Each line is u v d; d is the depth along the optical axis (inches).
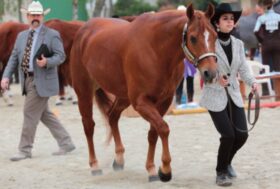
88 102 332.2
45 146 409.1
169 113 530.3
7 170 340.8
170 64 277.7
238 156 353.7
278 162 335.6
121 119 512.7
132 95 287.9
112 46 302.4
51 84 364.5
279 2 646.5
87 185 300.2
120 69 298.8
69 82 589.6
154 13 287.6
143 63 279.6
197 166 332.2
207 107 281.4
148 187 288.4
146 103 281.3
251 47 674.8
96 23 337.7
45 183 308.3
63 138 380.5
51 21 568.1
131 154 372.5
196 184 291.1
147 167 301.3
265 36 600.4
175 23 271.6
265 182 291.4
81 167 343.3
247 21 666.2
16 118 541.6
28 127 367.6
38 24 364.8
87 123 331.6
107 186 295.7
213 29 259.8
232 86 284.2
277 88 587.8
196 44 256.8
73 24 568.4
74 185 301.6
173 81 284.8
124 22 331.0
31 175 327.0
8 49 631.8
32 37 363.9
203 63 255.0
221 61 281.1
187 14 260.7
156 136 297.0
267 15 600.1
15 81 924.0
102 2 1018.1
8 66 371.9
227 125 279.7
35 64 359.6
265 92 599.5
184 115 524.4
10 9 1136.2
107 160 358.6
